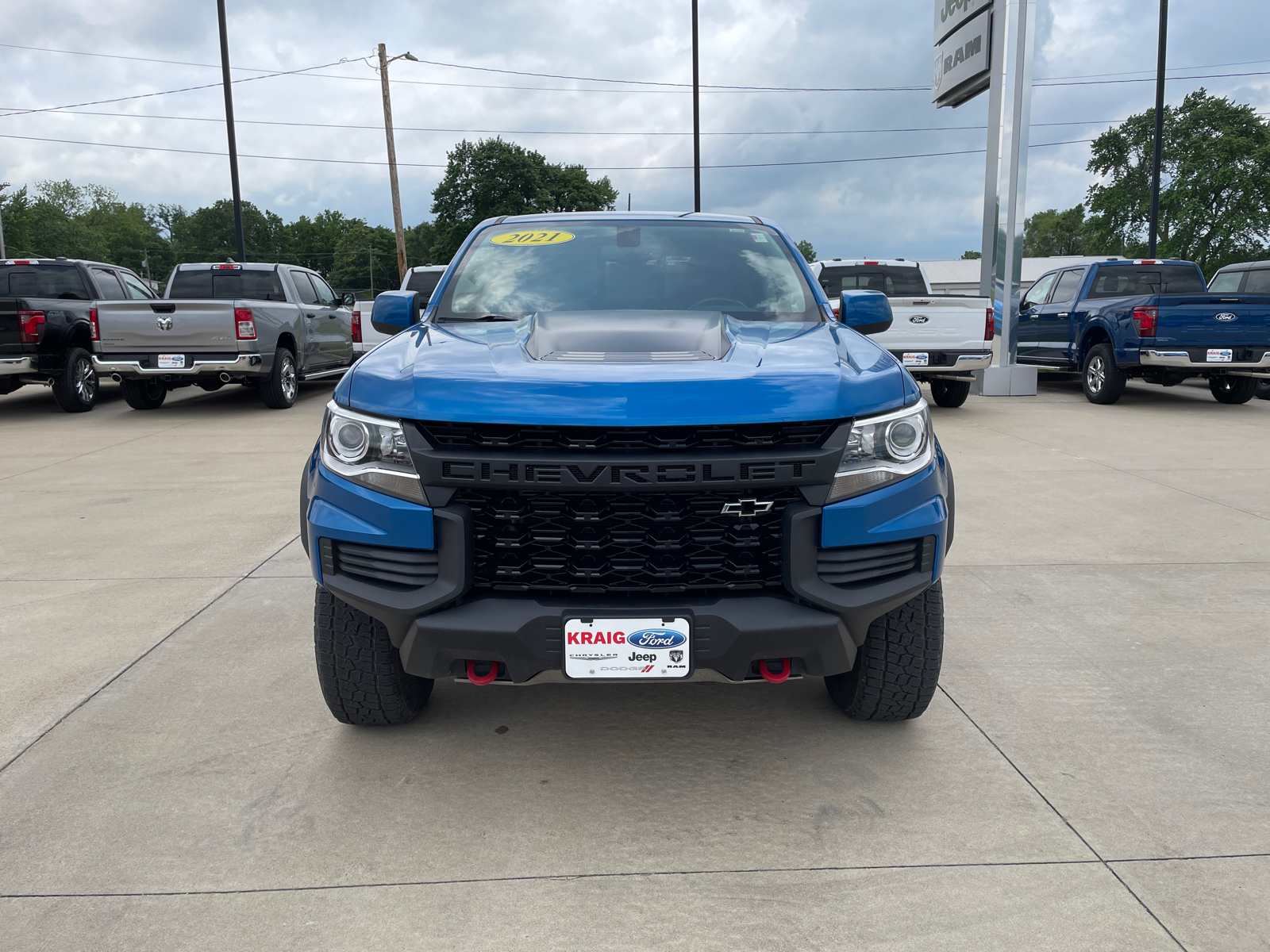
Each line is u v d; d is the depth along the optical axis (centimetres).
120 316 1054
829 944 194
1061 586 436
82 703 310
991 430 935
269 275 1220
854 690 285
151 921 201
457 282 348
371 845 230
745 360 248
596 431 223
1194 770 266
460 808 248
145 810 246
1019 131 1245
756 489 228
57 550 502
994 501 609
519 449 225
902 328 1015
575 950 192
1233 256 5659
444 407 228
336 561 244
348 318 1430
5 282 1166
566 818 243
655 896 210
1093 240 6328
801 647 231
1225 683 327
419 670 239
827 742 285
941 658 273
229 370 1071
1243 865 221
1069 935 196
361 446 237
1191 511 582
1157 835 233
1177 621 389
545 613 225
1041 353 1309
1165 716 301
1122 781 260
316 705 309
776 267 357
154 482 690
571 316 307
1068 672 337
